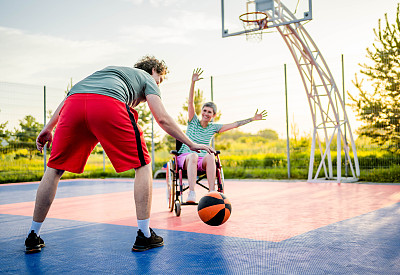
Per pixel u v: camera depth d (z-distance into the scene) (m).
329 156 8.36
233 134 10.03
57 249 2.38
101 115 2.22
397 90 7.89
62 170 2.38
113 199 5.66
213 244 2.42
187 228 3.02
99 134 2.26
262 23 7.52
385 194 5.30
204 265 1.94
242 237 2.62
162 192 6.70
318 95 8.06
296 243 2.40
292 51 7.77
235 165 10.04
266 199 5.05
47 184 2.34
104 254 2.22
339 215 3.52
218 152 3.60
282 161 9.40
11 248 2.44
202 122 3.98
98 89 2.27
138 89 2.44
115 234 2.86
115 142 2.26
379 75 8.09
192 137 3.92
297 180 8.59
